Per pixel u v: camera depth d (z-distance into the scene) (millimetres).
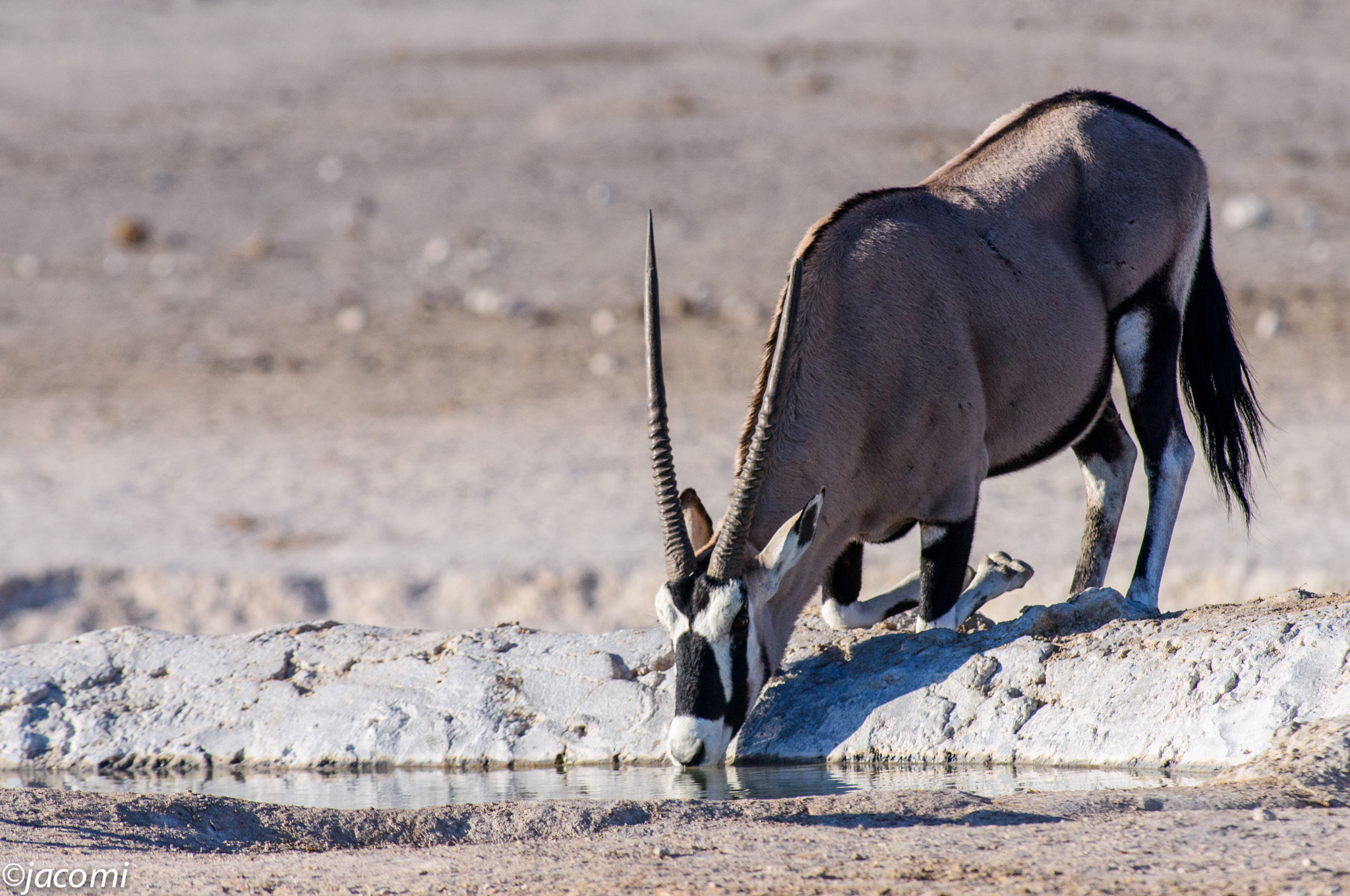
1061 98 25469
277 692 24406
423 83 122750
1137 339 25031
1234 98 107312
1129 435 26844
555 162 101312
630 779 21000
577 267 84062
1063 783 18875
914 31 130625
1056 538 42969
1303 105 105438
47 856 15555
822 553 22859
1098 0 137250
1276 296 73250
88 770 23656
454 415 61812
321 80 124500
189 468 55438
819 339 22375
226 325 76438
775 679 23047
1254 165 93000
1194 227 25922
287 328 75875
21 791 18344
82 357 71688
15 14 149625
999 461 24312
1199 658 19781
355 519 48250
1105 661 20672
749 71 120312
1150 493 25156
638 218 90812
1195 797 16469
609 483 51406
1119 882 13250
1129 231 24625
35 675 25312
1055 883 13289
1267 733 18406
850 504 23062
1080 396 24391
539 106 114625
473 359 70438
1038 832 15219
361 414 62531
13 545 45344
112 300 80625
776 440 22141
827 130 103188
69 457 57344
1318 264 77938
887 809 16719
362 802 20141
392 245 88750
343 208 95062
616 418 60250
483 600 41406
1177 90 109125
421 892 14055
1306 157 94438
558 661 23781
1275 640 19406
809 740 21906
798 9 143375
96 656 25688
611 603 41125
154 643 25922
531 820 17297
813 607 26875
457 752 22828
